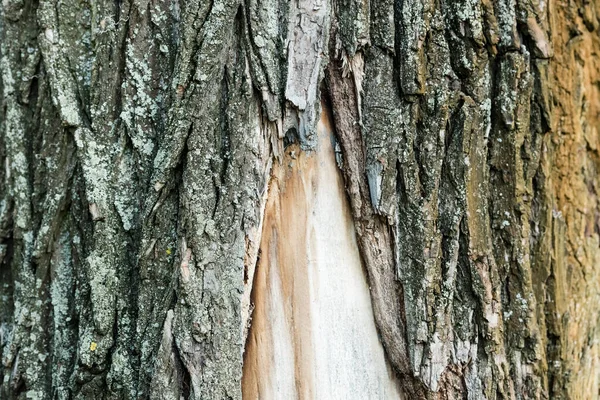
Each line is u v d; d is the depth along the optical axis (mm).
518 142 1093
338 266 1070
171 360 1001
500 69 1092
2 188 1097
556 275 1134
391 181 1057
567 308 1149
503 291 1099
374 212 1062
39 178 1071
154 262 1022
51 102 1062
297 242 1059
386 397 1080
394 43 1058
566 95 1166
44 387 1054
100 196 1036
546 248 1125
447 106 1066
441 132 1063
